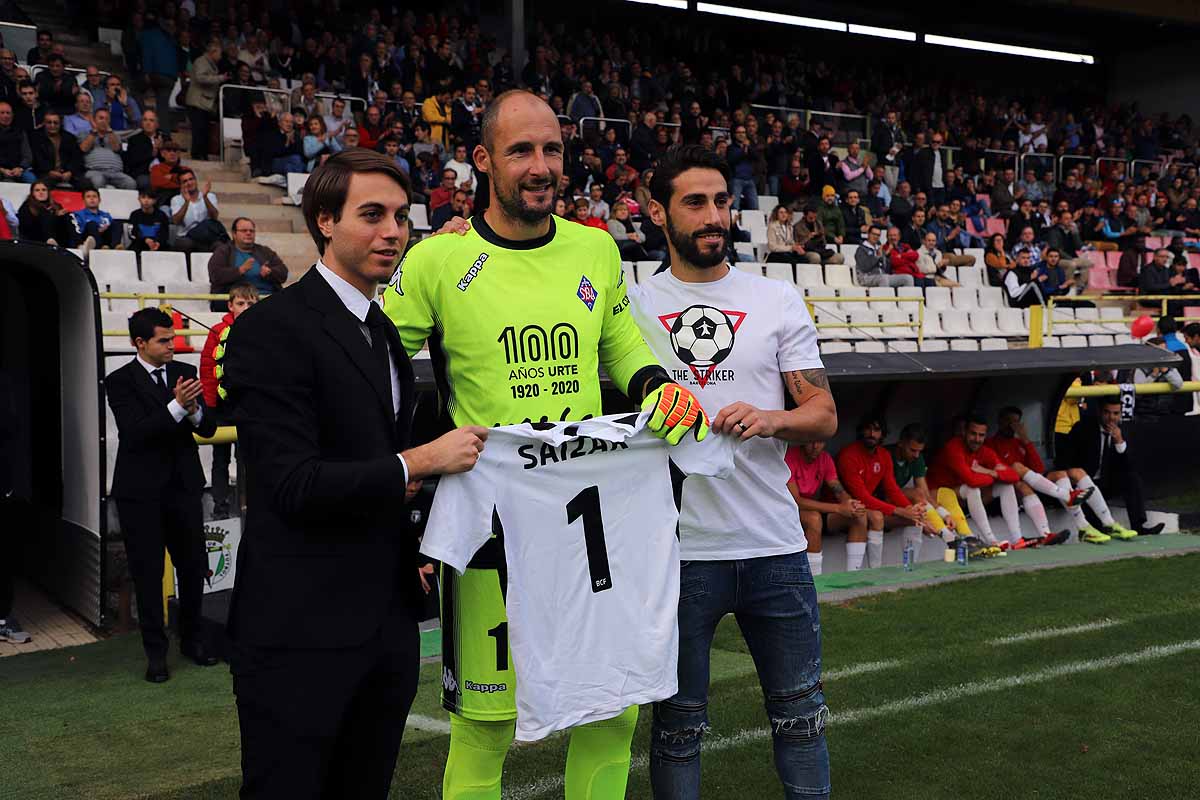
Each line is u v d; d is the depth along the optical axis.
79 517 6.16
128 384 5.05
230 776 3.79
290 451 2.18
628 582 2.64
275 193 12.43
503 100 2.58
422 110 14.39
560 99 16.22
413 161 13.22
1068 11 23.58
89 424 5.93
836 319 13.06
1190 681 4.68
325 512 2.16
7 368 7.21
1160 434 9.62
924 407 8.15
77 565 6.21
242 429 2.24
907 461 7.84
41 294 6.50
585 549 2.59
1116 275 18.00
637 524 2.65
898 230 15.13
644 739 4.13
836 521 7.34
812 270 14.04
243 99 13.52
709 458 2.71
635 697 2.63
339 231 2.29
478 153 2.67
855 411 7.82
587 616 2.59
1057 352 8.31
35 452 6.92
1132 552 7.81
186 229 10.79
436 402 2.84
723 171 2.97
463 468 2.33
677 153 2.95
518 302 2.63
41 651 5.55
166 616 5.94
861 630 5.60
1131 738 4.01
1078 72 25.81
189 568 5.21
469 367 2.64
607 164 14.62
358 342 2.30
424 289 2.64
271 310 2.25
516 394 2.63
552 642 2.55
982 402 8.43
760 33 22.44
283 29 15.18
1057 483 8.38
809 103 20.55
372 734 2.40
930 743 3.98
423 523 2.64
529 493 2.53
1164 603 6.14
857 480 7.40
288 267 11.45
